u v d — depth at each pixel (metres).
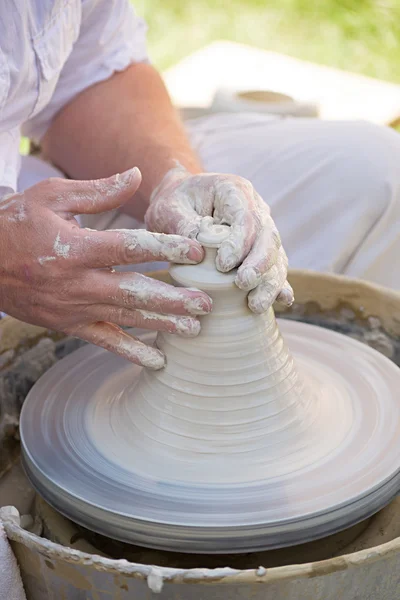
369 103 2.43
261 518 0.91
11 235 1.03
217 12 5.01
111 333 1.04
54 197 1.05
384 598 0.88
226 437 0.99
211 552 0.91
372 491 0.96
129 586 0.81
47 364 1.37
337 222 1.54
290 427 1.02
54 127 1.61
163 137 1.48
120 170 1.49
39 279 1.02
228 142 1.68
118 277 1.00
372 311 1.36
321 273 1.40
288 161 1.58
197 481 0.96
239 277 0.95
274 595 0.80
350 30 4.77
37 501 1.12
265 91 2.21
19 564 0.91
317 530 0.93
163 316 0.99
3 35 1.22
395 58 4.53
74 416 1.12
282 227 1.57
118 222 1.61
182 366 1.01
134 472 0.99
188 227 1.05
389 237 1.54
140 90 1.59
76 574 0.83
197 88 2.51
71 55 1.54
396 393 1.15
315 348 1.27
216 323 0.99
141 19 1.73
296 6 4.99
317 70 2.71
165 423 1.01
